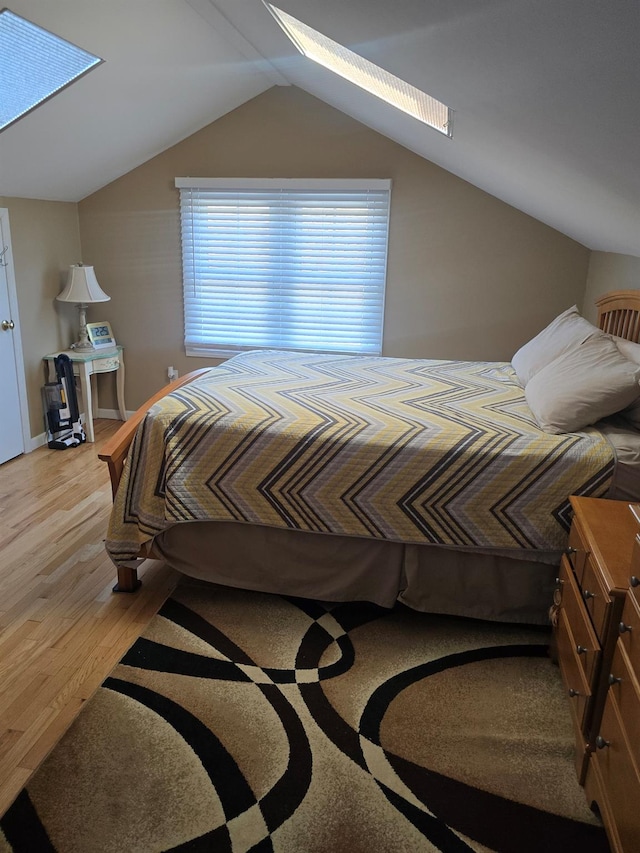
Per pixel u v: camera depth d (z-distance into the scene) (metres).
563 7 0.99
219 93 3.99
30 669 2.13
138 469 2.52
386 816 1.61
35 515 3.31
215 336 4.82
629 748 1.30
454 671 2.19
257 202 4.49
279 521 2.42
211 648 2.27
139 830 1.56
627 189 1.98
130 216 4.67
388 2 1.36
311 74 3.44
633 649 1.33
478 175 3.63
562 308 4.25
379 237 4.40
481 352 4.47
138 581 2.68
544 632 2.43
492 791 1.70
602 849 1.54
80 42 2.79
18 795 1.65
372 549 2.42
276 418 2.47
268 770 1.75
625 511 1.96
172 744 1.83
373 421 2.45
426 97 2.49
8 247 3.91
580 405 2.32
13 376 4.06
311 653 2.26
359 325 4.61
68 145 3.69
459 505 2.27
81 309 4.56
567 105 1.49
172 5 2.76
